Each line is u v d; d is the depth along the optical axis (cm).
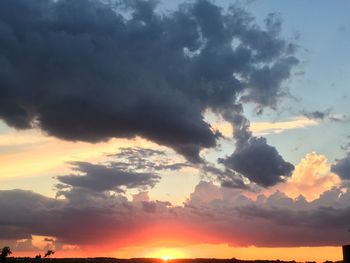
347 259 9281
